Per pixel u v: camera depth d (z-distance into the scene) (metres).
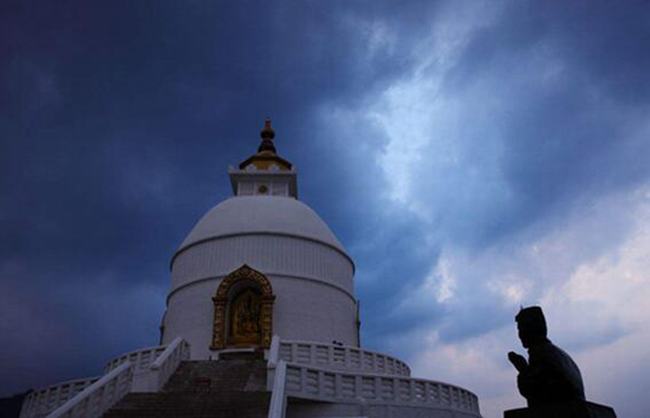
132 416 18.23
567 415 8.37
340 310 41.91
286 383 23.19
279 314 38.94
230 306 39.75
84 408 18.20
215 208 47.31
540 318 9.48
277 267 40.72
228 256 41.28
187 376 25.73
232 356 36.84
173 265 44.94
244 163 57.09
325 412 24.05
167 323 42.25
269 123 62.19
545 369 8.92
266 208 45.09
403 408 25.58
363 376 25.56
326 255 43.50
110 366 32.00
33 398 30.02
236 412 18.17
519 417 8.92
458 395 28.72
